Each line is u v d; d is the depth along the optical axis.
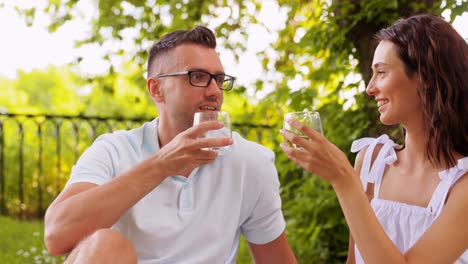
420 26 1.91
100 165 2.06
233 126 5.74
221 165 2.15
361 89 3.53
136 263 1.71
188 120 2.13
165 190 2.07
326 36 3.54
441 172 1.94
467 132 1.92
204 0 6.23
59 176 6.05
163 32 6.60
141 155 2.15
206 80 2.11
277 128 4.02
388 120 1.98
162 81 2.15
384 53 1.95
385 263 1.73
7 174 6.44
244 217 2.22
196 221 2.09
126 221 2.04
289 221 3.82
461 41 1.93
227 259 2.24
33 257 4.14
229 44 6.23
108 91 7.47
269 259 2.32
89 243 1.66
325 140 1.69
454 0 3.13
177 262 2.07
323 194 3.68
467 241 1.83
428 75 1.88
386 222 2.04
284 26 5.31
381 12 3.30
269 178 2.21
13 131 6.93
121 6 6.58
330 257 3.78
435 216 1.93
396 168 2.13
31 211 6.20
